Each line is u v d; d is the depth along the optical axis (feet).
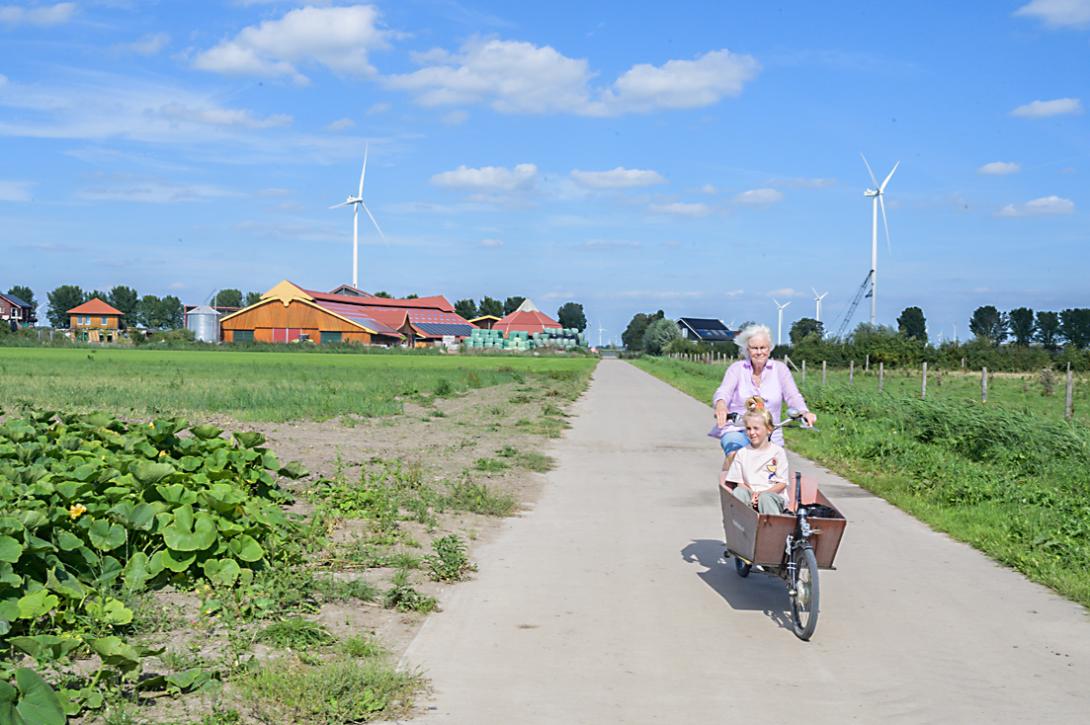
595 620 23.31
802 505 24.09
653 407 99.76
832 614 24.31
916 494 42.88
